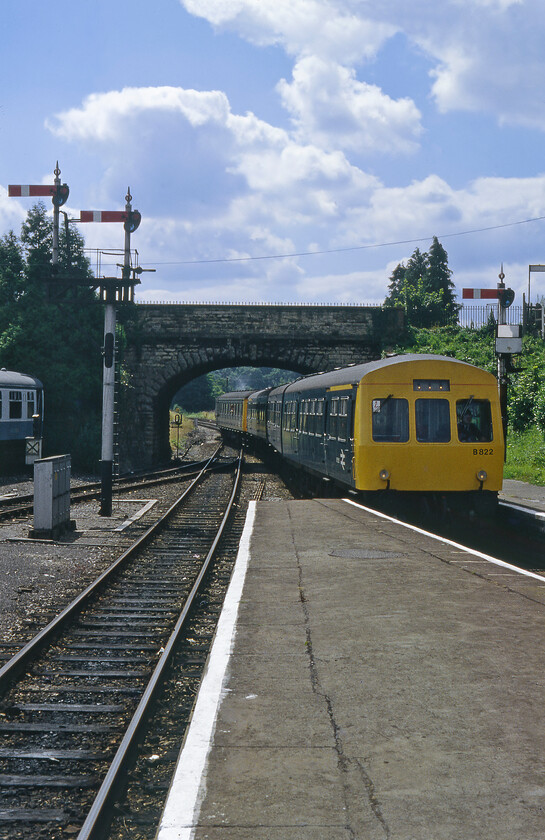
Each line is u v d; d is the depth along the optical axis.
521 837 3.30
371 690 5.05
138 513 19.50
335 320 38.97
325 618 6.95
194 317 38.75
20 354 34.31
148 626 8.83
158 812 4.36
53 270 19.08
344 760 4.04
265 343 39.09
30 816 4.34
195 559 13.31
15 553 13.05
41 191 19.11
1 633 8.27
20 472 27.97
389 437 14.88
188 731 4.44
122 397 38.03
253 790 3.73
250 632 6.50
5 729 5.61
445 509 15.08
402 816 3.47
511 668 5.46
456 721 4.52
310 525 13.53
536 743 4.21
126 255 19.02
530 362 35.81
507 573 9.02
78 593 10.35
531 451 25.14
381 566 9.52
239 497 24.53
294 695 4.99
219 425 70.38
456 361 15.11
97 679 6.96
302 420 23.67
